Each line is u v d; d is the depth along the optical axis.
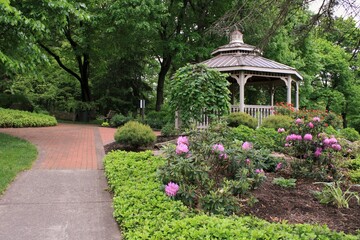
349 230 3.12
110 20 15.02
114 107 20.94
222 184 3.72
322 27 5.84
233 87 15.59
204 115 8.70
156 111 18.28
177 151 3.85
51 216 3.63
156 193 3.74
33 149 7.51
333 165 5.08
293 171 5.17
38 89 22.89
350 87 24.56
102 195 4.45
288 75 12.55
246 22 6.24
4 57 7.01
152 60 22.92
